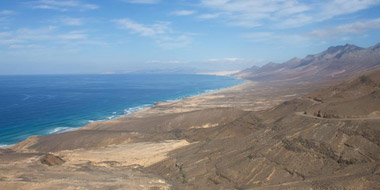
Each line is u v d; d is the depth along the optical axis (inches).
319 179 1045.2
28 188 1093.8
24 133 3073.3
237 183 1190.9
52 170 1437.0
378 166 992.9
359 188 914.1
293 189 1007.6
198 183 1273.4
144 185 1240.8
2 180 1154.7
